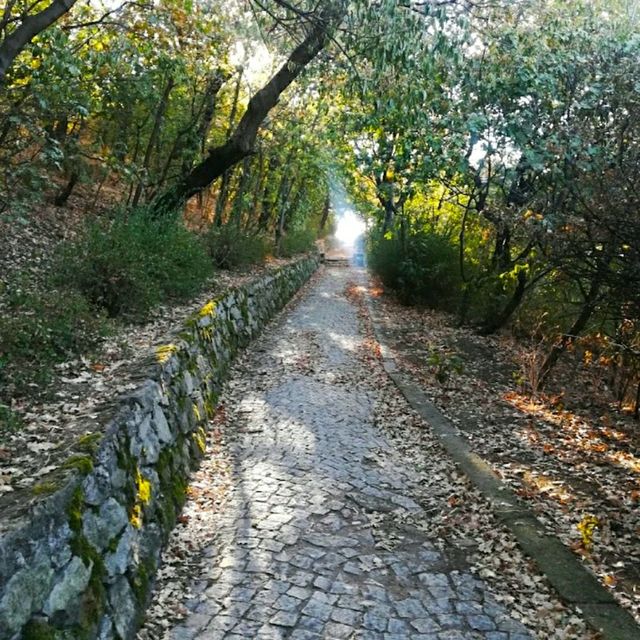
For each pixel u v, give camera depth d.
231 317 9.34
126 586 3.12
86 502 2.91
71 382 4.46
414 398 7.73
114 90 8.89
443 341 11.40
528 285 10.17
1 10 6.11
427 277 14.96
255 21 7.83
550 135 7.51
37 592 2.35
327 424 6.61
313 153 17.52
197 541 4.06
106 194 13.63
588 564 3.95
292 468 5.32
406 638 3.19
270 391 7.71
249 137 10.44
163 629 3.15
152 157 13.62
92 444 3.20
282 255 21.03
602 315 8.26
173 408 4.97
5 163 6.46
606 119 7.79
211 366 7.12
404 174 8.76
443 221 15.79
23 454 3.13
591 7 8.84
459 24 5.87
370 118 7.64
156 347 5.61
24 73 6.12
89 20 7.56
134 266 7.21
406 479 5.37
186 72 9.63
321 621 3.29
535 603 3.56
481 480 5.21
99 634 2.71
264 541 4.09
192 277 9.05
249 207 17.27
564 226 6.90
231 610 3.35
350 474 5.31
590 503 4.88
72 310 5.64
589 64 7.97
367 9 5.72
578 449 6.18
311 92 11.55
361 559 3.96
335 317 14.09
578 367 9.77
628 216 5.55
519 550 4.11
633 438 6.59
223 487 4.91
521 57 7.68
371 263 18.20
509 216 8.87
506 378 9.02
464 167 7.83
